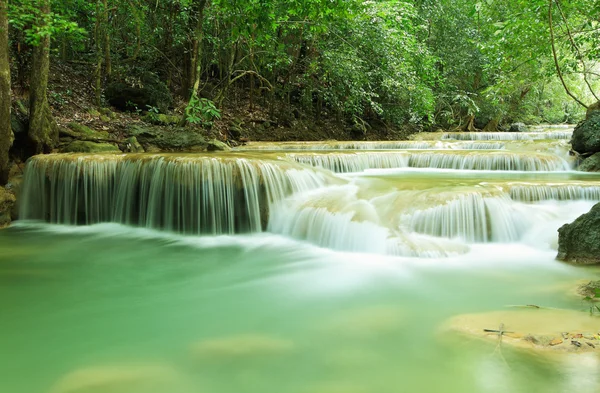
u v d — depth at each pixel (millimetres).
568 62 13273
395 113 19938
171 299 4691
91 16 13758
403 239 6141
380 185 7805
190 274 5570
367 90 18938
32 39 9156
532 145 12664
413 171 10961
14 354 3469
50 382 3047
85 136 10281
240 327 3943
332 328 3865
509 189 7086
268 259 6199
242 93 18734
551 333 3447
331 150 12984
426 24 21266
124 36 15359
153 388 2938
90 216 8344
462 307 4281
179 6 14242
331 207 7105
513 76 15562
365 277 5312
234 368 3215
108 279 5375
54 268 5809
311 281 5227
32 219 8500
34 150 9250
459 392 2793
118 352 3490
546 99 30078
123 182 8180
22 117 9680
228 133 14523
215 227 7680
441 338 3559
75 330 3914
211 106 13008
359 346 3508
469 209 6469
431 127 23594
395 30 16141
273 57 16016
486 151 11844
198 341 3662
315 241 6918
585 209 6812
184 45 15562
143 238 7418
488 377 2926
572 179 8695
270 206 7766
